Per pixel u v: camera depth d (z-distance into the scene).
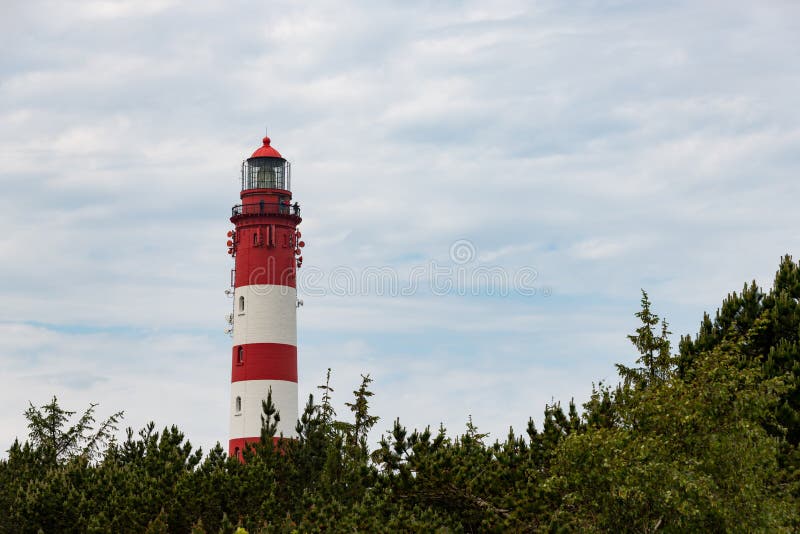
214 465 60.66
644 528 41.22
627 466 40.78
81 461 63.03
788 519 40.81
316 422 63.19
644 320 49.91
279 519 53.28
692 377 45.25
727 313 55.47
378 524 46.31
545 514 46.31
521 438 51.22
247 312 83.56
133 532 53.62
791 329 52.97
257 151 86.31
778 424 45.62
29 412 83.69
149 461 61.16
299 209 86.62
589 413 47.78
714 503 39.25
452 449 51.28
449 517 47.69
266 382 82.19
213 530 54.62
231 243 85.75
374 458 53.94
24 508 56.03
